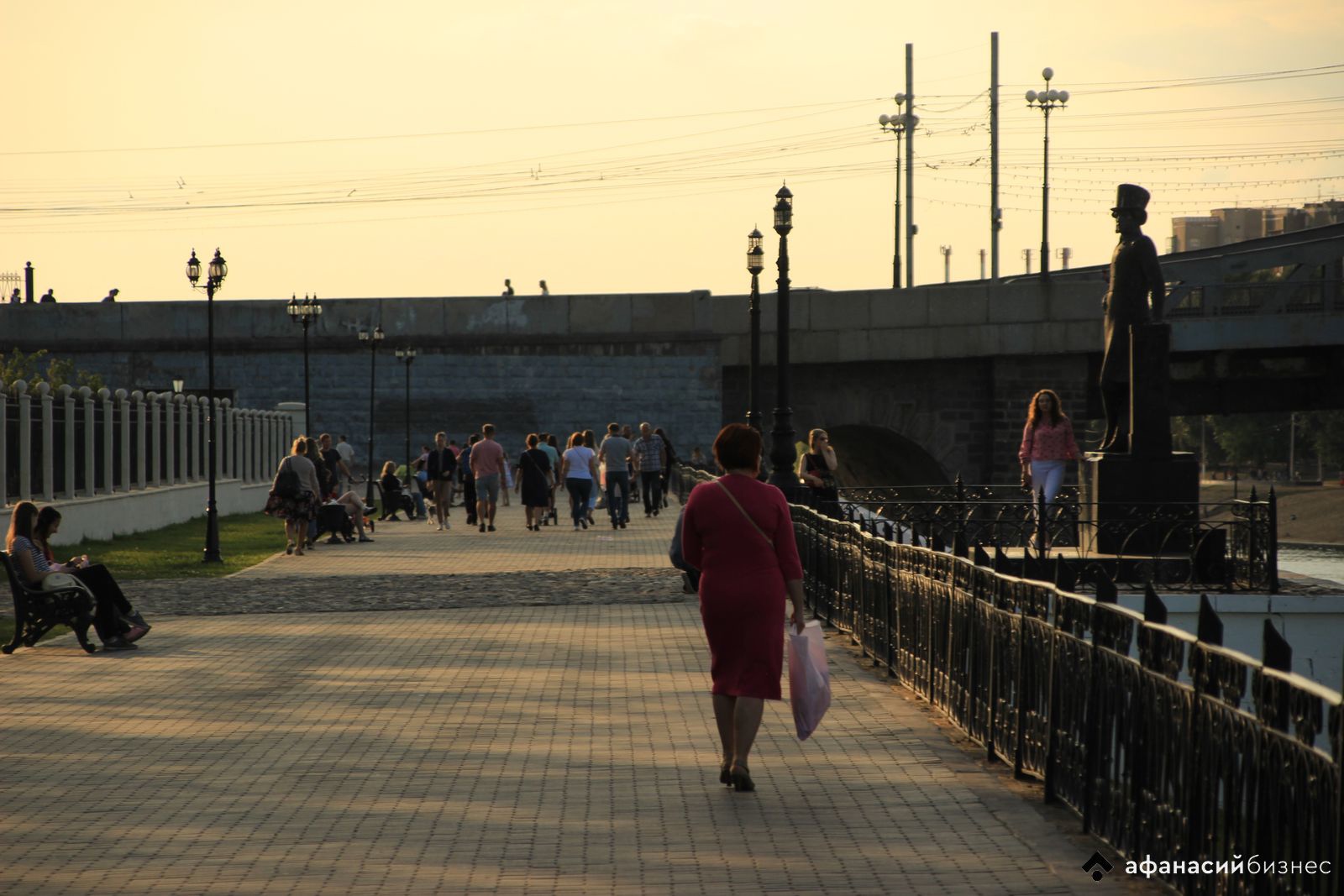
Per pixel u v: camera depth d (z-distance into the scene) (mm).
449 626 25688
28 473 43594
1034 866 10516
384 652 22359
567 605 29156
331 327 92438
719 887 10039
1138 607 25062
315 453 49062
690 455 91562
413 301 92625
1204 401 86062
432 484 58625
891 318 84125
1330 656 25047
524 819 12016
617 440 54438
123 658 22016
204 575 36781
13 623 27469
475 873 10383
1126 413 29734
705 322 91500
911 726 16219
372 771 13898
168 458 60438
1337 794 6875
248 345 92438
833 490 35625
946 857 10766
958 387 85188
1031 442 32250
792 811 12242
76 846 11211
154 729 16125
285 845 11211
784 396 36125
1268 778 7777
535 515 55312
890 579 20188
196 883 10219
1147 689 9977
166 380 92500
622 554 42875
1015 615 13727
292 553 43719
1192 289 83000
